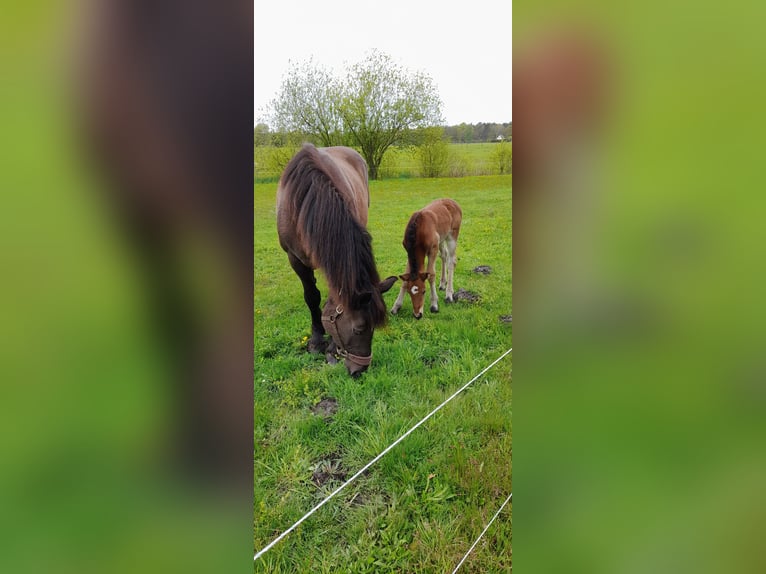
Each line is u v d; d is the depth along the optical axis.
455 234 3.45
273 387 2.59
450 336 3.24
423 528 2.31
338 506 2.29
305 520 2.18
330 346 2.74
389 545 2.23
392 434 2.62
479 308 3.49
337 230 2.54
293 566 2.03
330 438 2.52
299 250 2.64
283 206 2.62
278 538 1.95
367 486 2.42
